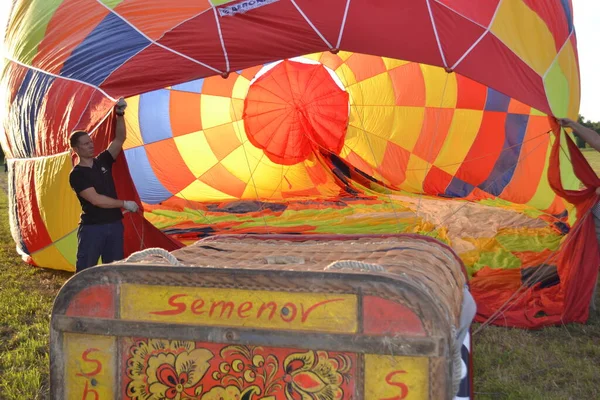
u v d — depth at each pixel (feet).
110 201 16.51
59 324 9.23
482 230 26.48
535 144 34.63
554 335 16.06
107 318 9.08
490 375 13.44
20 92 23.24
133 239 19.63
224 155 38.47
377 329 8.15
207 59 19.17
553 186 19.02
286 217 30.22
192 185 37.86
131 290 9.00
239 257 10.78
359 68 38.29
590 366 13.87
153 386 9.03
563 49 22.63
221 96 37.58
